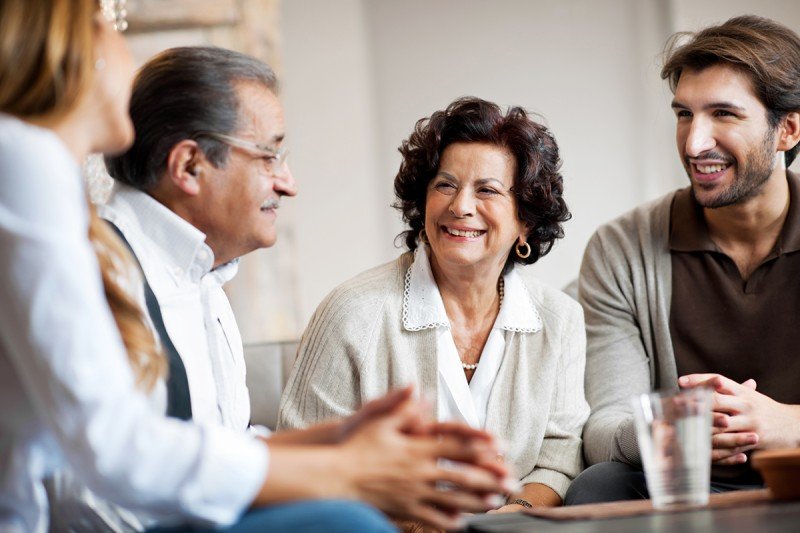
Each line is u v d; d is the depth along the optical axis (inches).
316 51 240.7
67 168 39.5
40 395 38.2
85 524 53.4
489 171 78.7
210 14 192.5
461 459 41.9
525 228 82.8
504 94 241.4
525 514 50.1
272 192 62.4
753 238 86.4
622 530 41.3
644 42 231.5
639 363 88.9
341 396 79.0
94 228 47.0
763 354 85.2
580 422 84.0
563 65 238.2
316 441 47.6
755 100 83.4
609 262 91.7
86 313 37.9
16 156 38.3
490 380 81.2
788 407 71.7
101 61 43.1
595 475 75.0
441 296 82.4
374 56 246.7
